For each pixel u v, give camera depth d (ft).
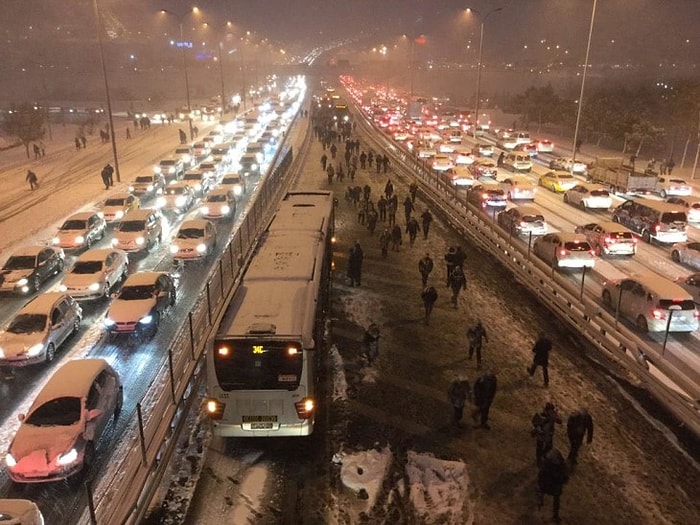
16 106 204.44
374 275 75.15
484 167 140.56
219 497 34.88
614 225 84.64
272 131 195.21
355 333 57.72
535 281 68.74
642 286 58.65
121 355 53.16
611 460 38.50
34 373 50.52
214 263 78.69
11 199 116.67
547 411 36.58
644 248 88.07
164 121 265.34
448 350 54.34
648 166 149.07
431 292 59.77
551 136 229.86
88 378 41.04
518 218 90.89
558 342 56.65
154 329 57.47
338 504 34.27
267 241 55.42
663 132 184.03
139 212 87.92
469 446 39.93
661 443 40.40
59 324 54.44
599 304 64.39
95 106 312.50
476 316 62.59
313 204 71.87
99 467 37.96
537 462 37.27
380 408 44.50
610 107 209.77
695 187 131.64
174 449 38.93
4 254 81.76
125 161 162.30
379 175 145.79
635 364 46.78
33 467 35.35
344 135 211.00
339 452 39.06
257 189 125.59
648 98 215.10
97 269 67.67
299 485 36.01
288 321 39.24
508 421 42.96
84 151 180.34
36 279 69.97
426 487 35.58
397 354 53.36
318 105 303.48
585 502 34.63
